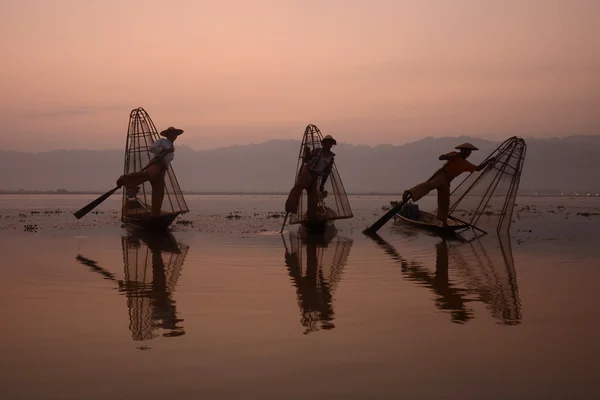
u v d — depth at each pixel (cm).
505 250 1579
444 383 518
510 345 638
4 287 1020
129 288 1009
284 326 727
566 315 788
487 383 518
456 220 2216
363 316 783
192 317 779
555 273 1168
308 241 1842
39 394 493
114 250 1599
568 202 6869
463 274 1156
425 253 1516
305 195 2205
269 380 525
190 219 3014
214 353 609
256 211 4044
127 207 2291
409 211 2602
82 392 496
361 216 3294
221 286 1025
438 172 2141
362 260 1378
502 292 959
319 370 553
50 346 639
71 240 1891
